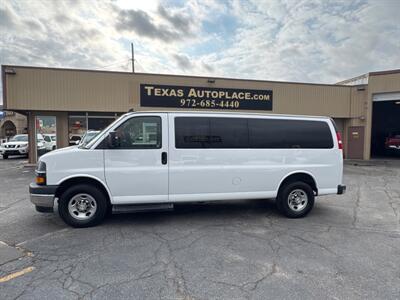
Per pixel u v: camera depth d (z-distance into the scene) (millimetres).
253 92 15930
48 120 14352
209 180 5230
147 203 5055
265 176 5488
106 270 3365
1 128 44188
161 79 14680
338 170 5867
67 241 4270
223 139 5301
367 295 2875
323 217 5660
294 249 4020
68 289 2949
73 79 13742
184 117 5160
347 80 20281
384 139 22453
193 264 3533
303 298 2816
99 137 4891
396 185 9211
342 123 18453
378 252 3941
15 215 5574
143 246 4090
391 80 16547
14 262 3572
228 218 5523
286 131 5633
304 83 16781
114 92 14195
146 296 2834
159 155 5016
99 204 4914
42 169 4699
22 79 13188
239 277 3221
